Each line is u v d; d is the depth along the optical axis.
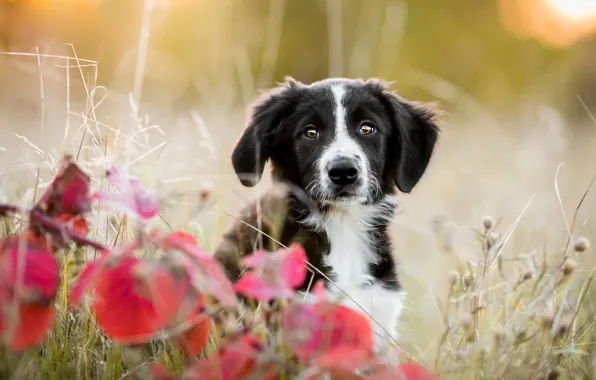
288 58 27.03
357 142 5.61
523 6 26.38
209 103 11.27
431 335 5.73
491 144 13.30
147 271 2.49
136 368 3.34
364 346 2.60
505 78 24.66
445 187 10.57
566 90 17.22
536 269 4.39
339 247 5.57
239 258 5.01
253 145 5.72
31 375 3.21
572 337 4.17
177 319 2.51
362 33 17.89
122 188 2.73
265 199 5.55
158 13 10.85
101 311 2.55
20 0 8.73
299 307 2.63
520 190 10.12
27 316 2.58
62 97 8.80
